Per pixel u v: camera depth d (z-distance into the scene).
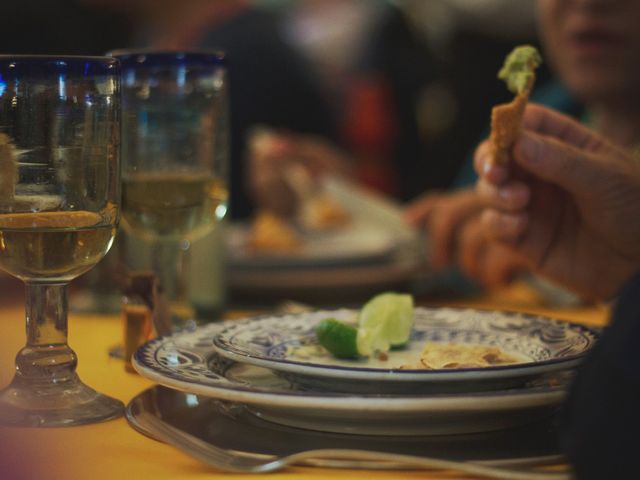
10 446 0.65
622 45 1.49
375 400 0.60
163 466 0.62
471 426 0.65
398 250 1.43
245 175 2.66
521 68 0.80
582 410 0.55
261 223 1.51
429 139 3.32
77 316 1.07
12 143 0.68
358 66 3.76
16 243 0.69
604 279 0.98
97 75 0.69
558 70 1.60
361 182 3.36
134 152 0.89
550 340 0.77
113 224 0.71
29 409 0.70
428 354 0.74
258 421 0.67
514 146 0.84
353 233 1.58
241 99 2.70
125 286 0.84
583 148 0.92
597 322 1.02
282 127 2.76
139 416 0.68
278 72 2.75
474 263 1.39
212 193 0.91
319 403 0.60
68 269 0.71
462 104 2.99
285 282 1.25
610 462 0.53
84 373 0.82
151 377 0.65
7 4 2.16
